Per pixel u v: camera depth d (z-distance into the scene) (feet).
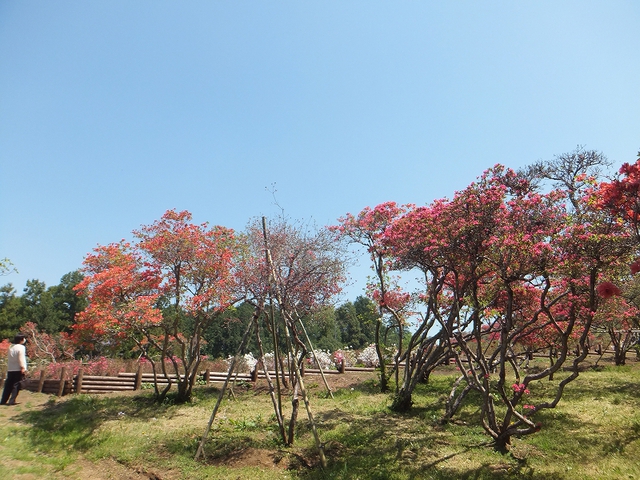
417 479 20.01
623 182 17.54
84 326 41.78
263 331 97.30
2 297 138.62
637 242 18.76
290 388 44.83
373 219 42.70
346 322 124.57
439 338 33.91
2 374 47.32
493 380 45.80
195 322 41.70
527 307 31.48
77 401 38.78
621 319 52.26
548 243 20.80
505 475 20.21
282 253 32.22
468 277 25.20
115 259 42.91
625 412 31.65
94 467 23.75
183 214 42.14
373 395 42.29
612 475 19.66
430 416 31.91
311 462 23.16
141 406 37.91
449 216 23.08
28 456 24.58
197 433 28.60
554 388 42.50
